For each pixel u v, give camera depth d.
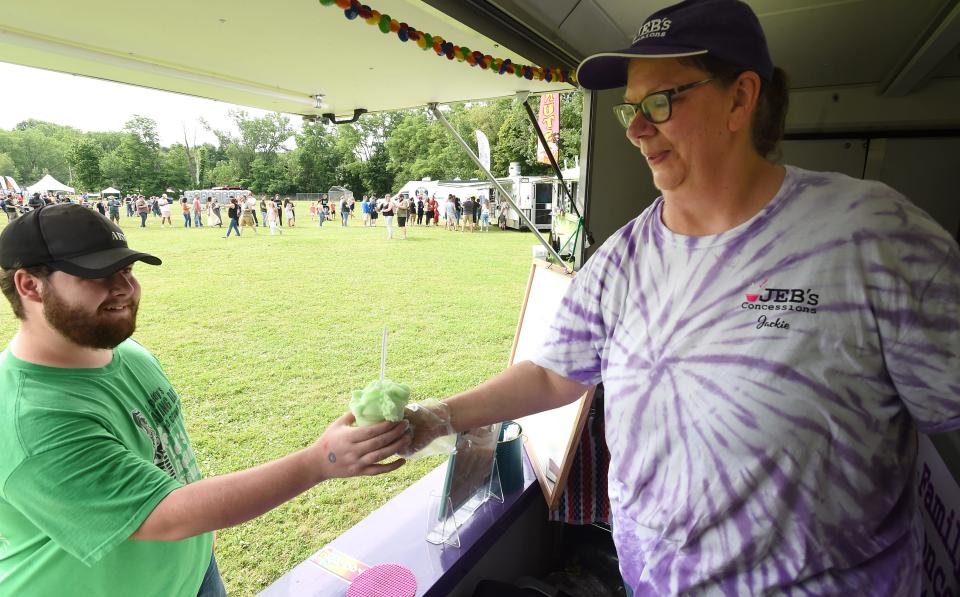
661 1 1.81
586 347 1.16
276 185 39.00
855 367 0.78
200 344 5.78
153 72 1.69
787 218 0.84
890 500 0.81
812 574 0.81
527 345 2.18
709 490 0.86
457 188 22.30
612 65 1.04
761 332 0.82
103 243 1.03
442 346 5.83
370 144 39.81
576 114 15.47
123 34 1.39
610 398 1.05
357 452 0.92
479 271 10.65
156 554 1.13
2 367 0.98
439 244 15.16
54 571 1.01
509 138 24.44
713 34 0.82
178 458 1.31
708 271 0.89
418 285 9.20
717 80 0.85
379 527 1.80
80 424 0.94
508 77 2.02
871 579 0.80
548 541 2.21
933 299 0.73
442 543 1.68
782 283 0.81
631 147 2.99
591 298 1.12
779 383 0.80
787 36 2.14
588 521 1.97
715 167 0.88
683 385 0.90
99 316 1.01
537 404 1.24
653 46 0.85
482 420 1.19
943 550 1.18
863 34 2.07
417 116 36.28
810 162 3.15
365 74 1.93
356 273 10.26
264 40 1.48
